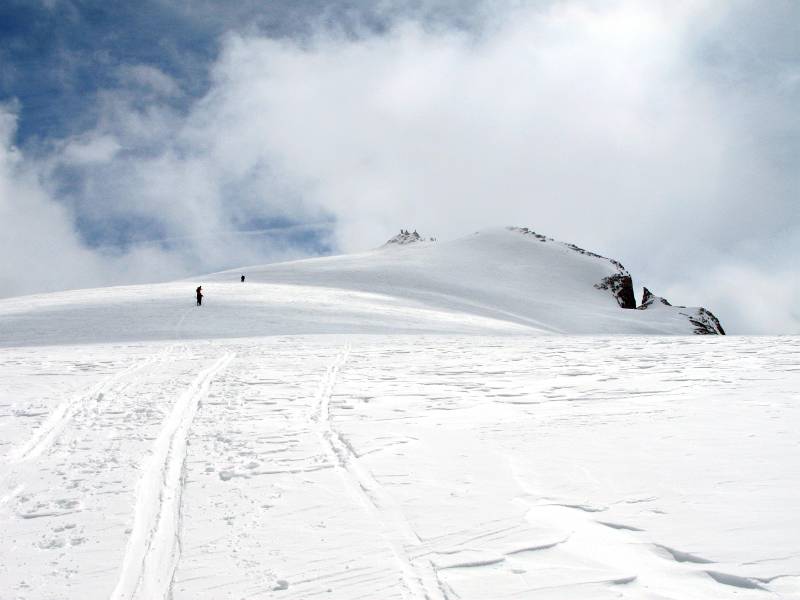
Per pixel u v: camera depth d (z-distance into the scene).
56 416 9.81
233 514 5.59
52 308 38.41
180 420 9.55
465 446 7.71
